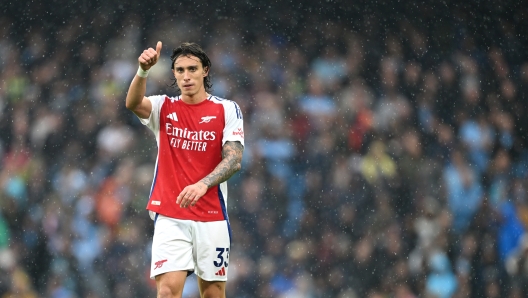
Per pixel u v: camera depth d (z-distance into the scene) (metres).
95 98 43.88
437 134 45.56
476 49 49.38
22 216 39.53
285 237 40.00
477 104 47.66
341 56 47.22
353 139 43.88
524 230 43.66
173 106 15.90
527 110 48.69
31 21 46.31
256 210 40.44
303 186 41.72
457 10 50.06
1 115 43.34
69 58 45.41
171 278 15.55
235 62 46.19
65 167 41.16
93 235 38.66
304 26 47.91
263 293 38.09
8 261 38.03
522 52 50.25
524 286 41.59
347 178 42.44
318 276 39.16
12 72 44.88
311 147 43.12
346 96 45.59
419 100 46.72
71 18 46.66
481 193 44.03
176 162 15.80
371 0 49.12
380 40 48.22
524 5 50.94
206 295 16.27
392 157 43.78
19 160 41.56
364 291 39.25
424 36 48.88
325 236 40.50
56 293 37.50
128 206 39.44
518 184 45.66
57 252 38.41
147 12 47.25
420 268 40.41
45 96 44.06
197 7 47.66
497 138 46.84
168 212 15.71
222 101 16.03
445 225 42.16
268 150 42.41
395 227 41.47
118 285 37.56
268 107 44.31
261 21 47.66
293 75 46.09
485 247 42.06
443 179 43.66
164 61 45.78
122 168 40.91
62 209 39.59
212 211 15.93
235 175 41.19
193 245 15.87
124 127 42.72
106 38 46.22
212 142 15.77
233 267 38.50
